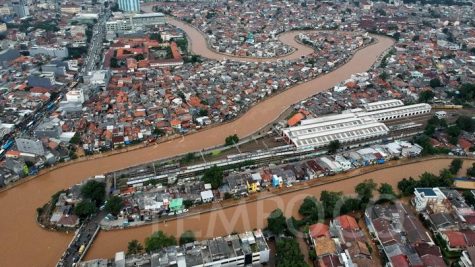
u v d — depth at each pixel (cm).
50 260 14175
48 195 17912
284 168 19188
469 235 14475
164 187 17938
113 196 16875
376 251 14425
